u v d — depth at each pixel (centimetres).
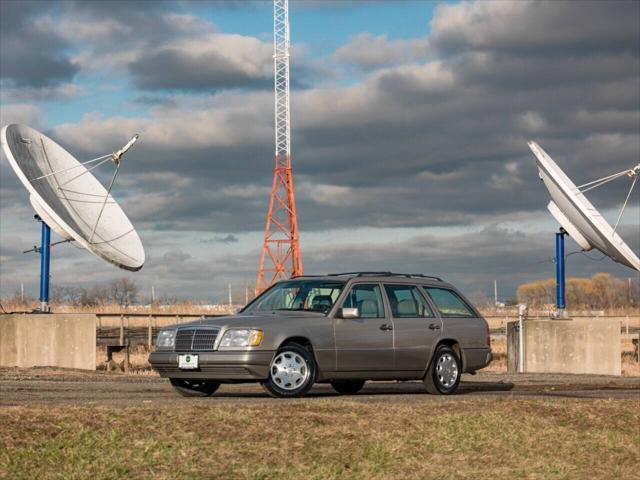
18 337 2791
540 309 4906
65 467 902
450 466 1034
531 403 1372
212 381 1448
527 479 1016
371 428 1133
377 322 1545
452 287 1691
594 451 1166
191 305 4281
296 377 1448
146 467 923
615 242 2720
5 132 2689
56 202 2795
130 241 2930
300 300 1558
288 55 7125
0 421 1024
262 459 979
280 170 7125
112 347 2917
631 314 5112
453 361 1633
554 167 2903
